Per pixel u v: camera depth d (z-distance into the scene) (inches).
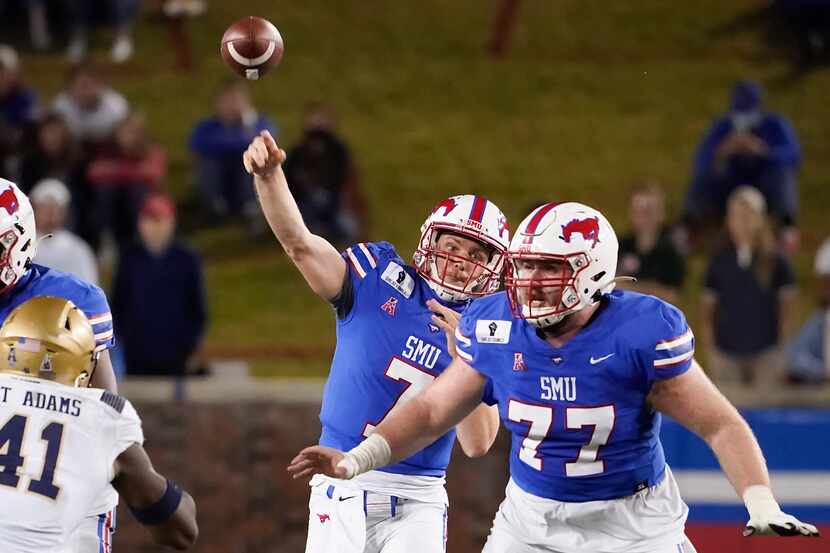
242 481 1177.4
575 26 2760.8
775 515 581.3
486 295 712.4
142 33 2679.6
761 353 1430.9
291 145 2293.3
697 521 1124.5
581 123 2439.7
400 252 2022.6
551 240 620.1
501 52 2677.2
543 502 657.6
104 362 725.9
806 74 2529.5
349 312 748.0
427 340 741.9
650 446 649.6
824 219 2123.5
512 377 643.5
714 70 2576.3
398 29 2755.9
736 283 1428.4
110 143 1861.5
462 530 1155.9
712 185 1947.6
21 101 1983.3
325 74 2588.6
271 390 1187.3
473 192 2218.3
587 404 631.2
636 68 2608.3
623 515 650.8
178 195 2167.8
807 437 1138.0
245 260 2017.7
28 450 567.2
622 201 2177.7
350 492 746.2
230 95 2046.0
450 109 2495.1
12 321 586.6
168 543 611.5
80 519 575.2
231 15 2763.3
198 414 1180.5
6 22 2632.9
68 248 1359.5
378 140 2384.4
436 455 750.5
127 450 586.9
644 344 620.1
